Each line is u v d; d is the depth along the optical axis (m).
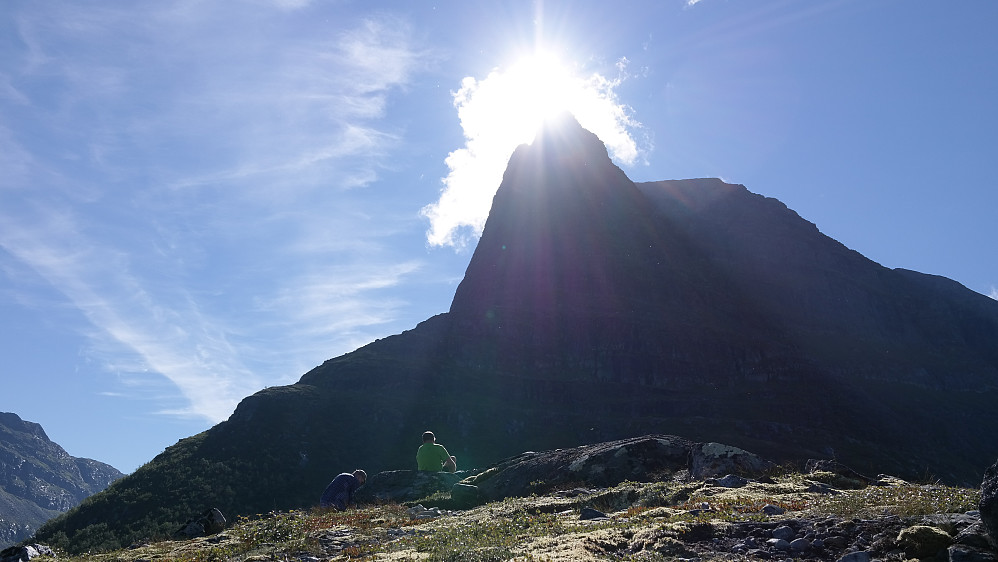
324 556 11.34
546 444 194.38
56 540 130.12
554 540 10.24
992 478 8.23
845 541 9.15
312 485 165.75
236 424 183.25
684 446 19.73
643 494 14.84
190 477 156.00
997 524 7.95
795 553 9.00
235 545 12.72
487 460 186.38
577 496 15.69
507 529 11.88
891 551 8.66
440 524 13.43
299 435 181.50
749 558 8.88
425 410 199.88
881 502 11.29
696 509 11.93
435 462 21.56
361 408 198.00
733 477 15.07
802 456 185.12
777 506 11.54
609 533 10.30
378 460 180.62
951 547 8.21
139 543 15.18
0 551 13.74
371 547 11.51
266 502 156.50
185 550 12.84
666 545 9.41
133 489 149.75
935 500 10.81
